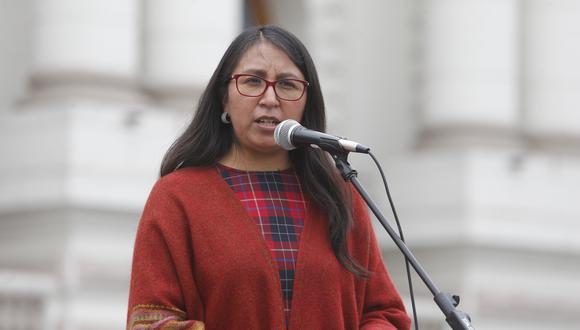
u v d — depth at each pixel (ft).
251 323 36.22
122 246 115.96
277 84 37.78
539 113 141.59
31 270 116.37
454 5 138.62
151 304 36.32
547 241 135.74
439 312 128.26
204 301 36.63
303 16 144.15
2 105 124.88
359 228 38.47
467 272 133.08
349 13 145.48
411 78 144.56
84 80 117.91
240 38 38.34
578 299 137.80
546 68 142.00
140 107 118.11
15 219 117.70
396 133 144.46
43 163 115.96
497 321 133.69
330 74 143.74
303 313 36.58
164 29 123.65
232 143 38.70
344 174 37.50
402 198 136.98
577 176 137.90
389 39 145.79
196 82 123.44
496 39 138.10
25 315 110.22
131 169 116.47
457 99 137.69
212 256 36.52
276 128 37.45
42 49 119.03
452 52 138.31
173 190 37.42
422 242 134.62
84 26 118.11
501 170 134.82
